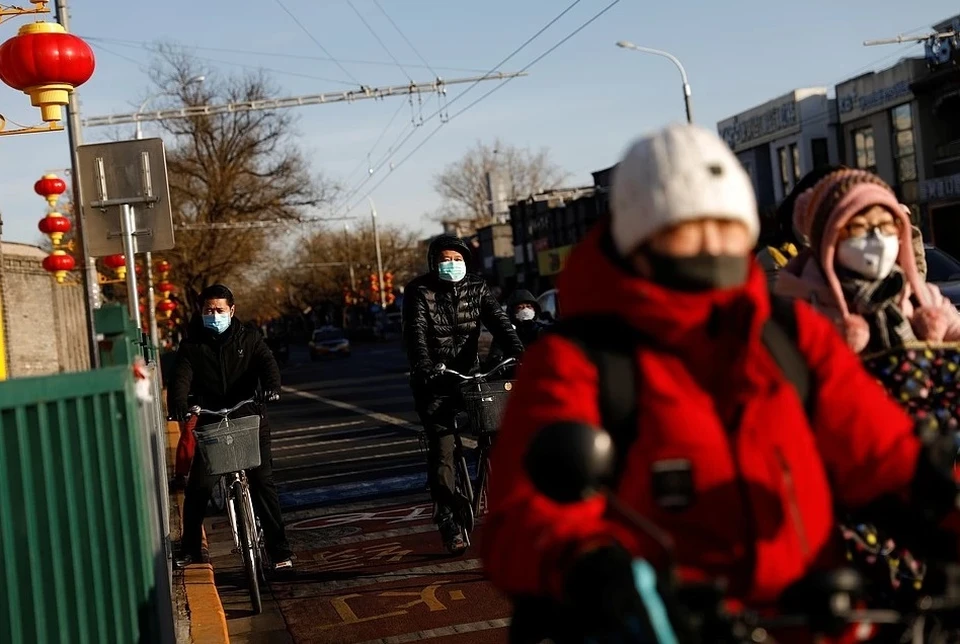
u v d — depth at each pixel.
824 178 3.39
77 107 10.46
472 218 101.69
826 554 2.28
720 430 2.17
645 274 2.22
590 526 1.97
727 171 2.18
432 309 7.69
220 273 53.00
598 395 2.17
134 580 3.46
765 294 2.27
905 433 2.34
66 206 42.38
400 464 12.82
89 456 3.41
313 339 62.16
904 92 38.88
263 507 7.74
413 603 6.80
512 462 2.15
